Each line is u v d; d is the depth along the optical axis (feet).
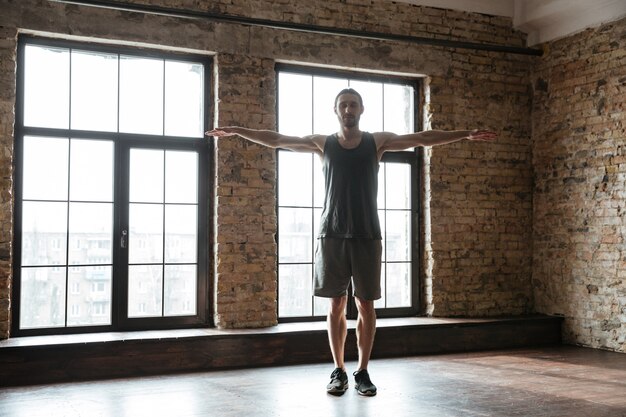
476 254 21.86
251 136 14.28
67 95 17.70
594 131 20.85
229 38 18.83
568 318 21.56
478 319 20.88
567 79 21.75
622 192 19.94
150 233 18.42
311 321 20.18
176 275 18.65
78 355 15.48
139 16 17.88
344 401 13.12
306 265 20.33
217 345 16.92
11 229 16.47
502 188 22.38
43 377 15.14
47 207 17.38
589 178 20.98
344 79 21.02
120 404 12.89
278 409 12.44
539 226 22.65
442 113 21.52
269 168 19.20
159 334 16.96
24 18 16.72
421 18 21.24
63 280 17.46
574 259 21.39
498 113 22.40
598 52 20.77
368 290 13.67
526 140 22.68
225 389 14.28
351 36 20.16
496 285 22.11
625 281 19.75
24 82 17.25
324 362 17.84
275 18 19.29
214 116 18.97
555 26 22.06
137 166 18.35
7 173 16.39
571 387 14.61
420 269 21.71
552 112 22.31
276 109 20.04
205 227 18.95
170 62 18.86
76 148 17.74
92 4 16.61
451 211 21.59
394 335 19.01
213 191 18.94
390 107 21.63
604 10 20.43
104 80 18.10
